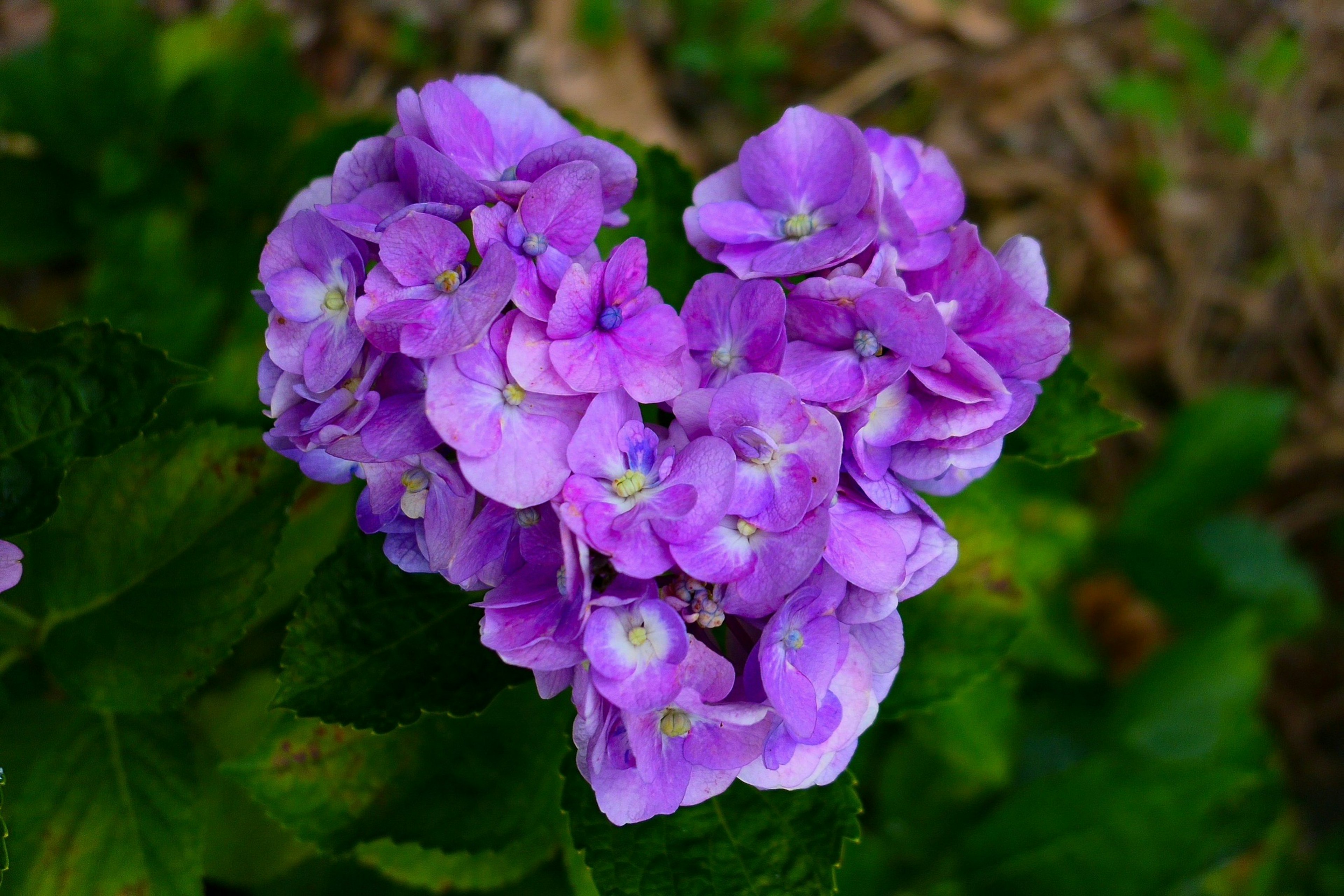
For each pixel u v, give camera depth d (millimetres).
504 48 668
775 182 359
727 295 348
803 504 333
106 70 517
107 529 390
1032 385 357
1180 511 594
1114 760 473
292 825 385
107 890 388
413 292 331
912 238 353
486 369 331
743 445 335
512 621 331
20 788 390
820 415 333
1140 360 700
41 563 390
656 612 326
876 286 341
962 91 726
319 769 388
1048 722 536
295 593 419
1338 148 749
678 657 324
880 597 343
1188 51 670
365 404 331
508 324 333
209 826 422
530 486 330
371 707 357
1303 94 753
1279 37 739
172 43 559
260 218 540
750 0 660
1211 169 733
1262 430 597
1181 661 533
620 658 324
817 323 347
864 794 502
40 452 360
